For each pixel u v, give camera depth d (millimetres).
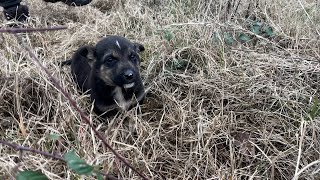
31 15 786
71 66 624
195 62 649
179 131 532
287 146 501
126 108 559
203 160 483
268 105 566
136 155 477
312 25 751
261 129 532
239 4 809
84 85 591
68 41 691
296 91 570
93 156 458
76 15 812
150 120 560
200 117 527
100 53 553
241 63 646
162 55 641
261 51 684
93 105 538
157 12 805
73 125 495
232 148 495
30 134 475
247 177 469
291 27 742
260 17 799
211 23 701
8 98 544
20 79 552
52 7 827
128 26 750
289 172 473
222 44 660
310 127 511
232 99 571
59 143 459
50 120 533
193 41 684
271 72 615
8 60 580
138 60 577
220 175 455
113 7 845
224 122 525
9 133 484
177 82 609
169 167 482
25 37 687
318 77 608
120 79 532
